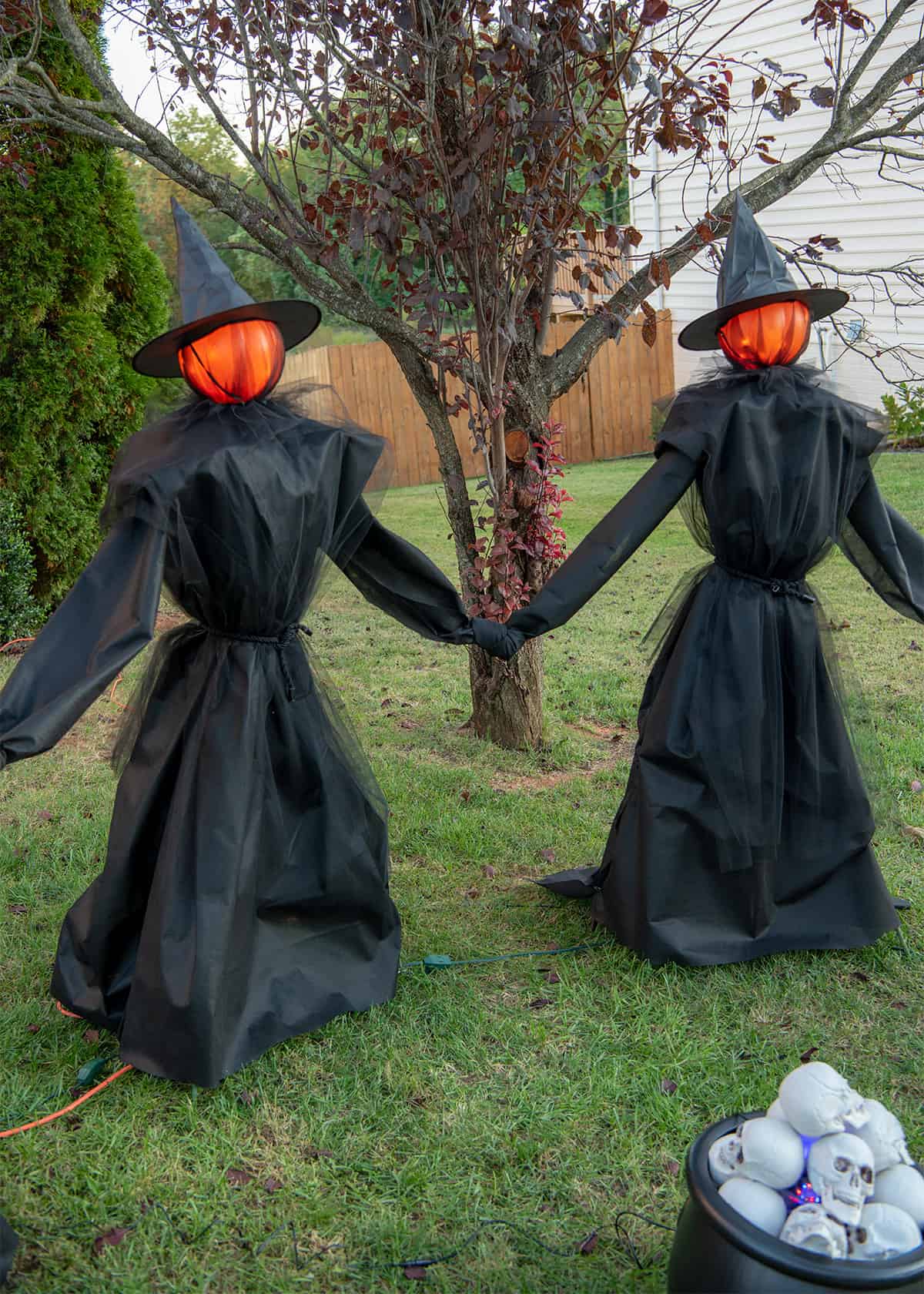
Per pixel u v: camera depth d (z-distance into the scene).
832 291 3.33
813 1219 1.85
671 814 3.44
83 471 7.37
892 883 4.07
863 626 7.25
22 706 2.55
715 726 3.39
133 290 7.48
